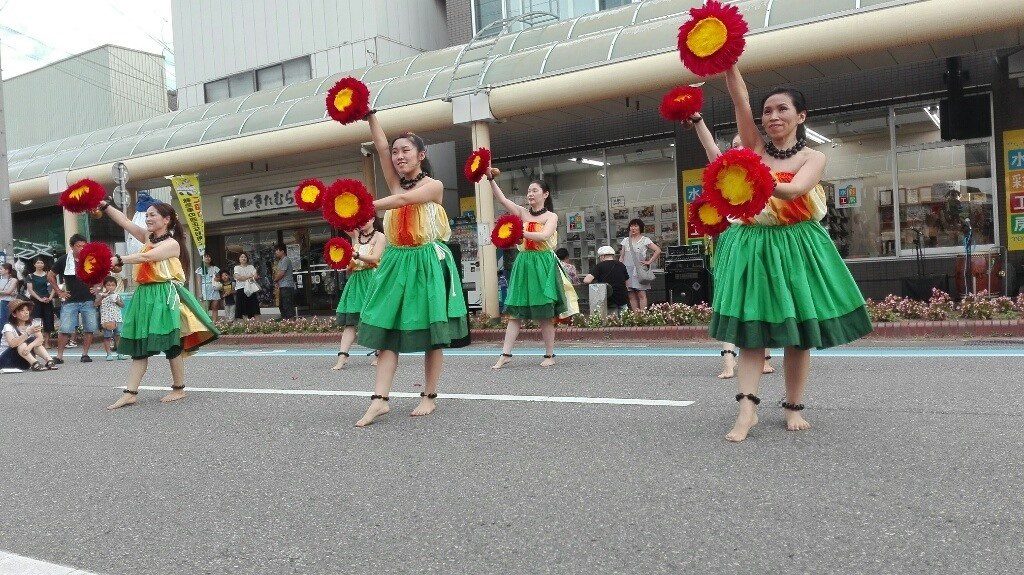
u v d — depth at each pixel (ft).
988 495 9.68
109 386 25.48
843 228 44.55
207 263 54.80
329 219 15.12
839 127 44.47
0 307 38.58
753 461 11.64
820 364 21.42
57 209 75.31
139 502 11.85
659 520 9.55
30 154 65.82
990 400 15.02
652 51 35.96
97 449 15.64
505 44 45.70
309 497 11.45
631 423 14.64
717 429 13.73
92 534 10.59
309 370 27.09
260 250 65.62
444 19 66.13
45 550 10.12
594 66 36.86
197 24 68.64
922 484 10.21
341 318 27.55
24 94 86.02
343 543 9.57
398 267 16.20
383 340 16.10
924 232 42.60
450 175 61.21
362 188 15.12
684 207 49.16
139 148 54.13
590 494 10.67
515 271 24.72
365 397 19.76
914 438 12.42
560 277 24.57
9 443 16.93
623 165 51.52
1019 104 39.96
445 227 16.48
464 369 24.66
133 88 81.51
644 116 50.47
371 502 11.03
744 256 12.84
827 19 31.63
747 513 9.57
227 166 51.52
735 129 46.60
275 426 16.60
